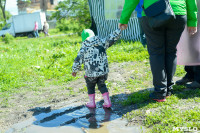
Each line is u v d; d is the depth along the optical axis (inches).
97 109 159.3
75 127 136.3
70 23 914.1
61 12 941.8
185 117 121.4
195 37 159.5
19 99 197.0
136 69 247.3
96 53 148.0
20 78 257.4
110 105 157.2
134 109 147.3
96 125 135.6
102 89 157.4
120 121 136.3
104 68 149.8
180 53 165.9
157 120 125.6
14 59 373.4
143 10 136.2
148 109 142.1
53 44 569.6
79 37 727.1
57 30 1241.4
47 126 140.6
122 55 311.4
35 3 1865.2
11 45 679.1
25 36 1196.5
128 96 170.1
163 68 144.1
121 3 467.8
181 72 216.2
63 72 269.9
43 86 230.2
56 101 183.8
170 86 154.8
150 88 185.8
